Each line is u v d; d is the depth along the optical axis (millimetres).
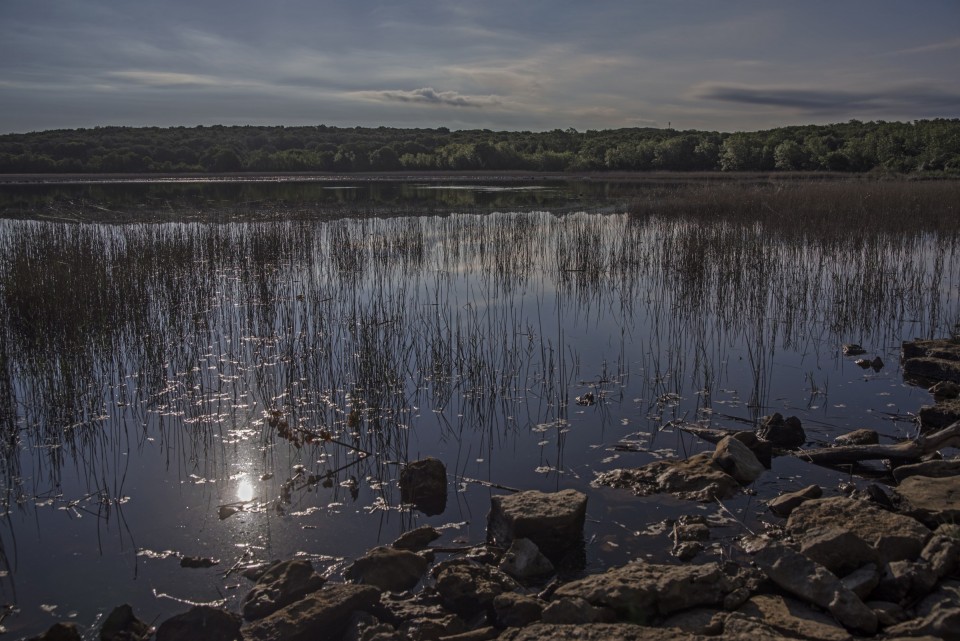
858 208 19062
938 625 3652
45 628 4098
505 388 7879
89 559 4789
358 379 8109
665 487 5602
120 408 7469
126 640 3893
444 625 3922
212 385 8117
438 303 11852
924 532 4496
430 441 6660
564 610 3881
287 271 14539
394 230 19484
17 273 11070
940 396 7449
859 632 3752
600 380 8117
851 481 5727
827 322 10445
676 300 11781
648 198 25562
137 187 38750
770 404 7398
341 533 5105
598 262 14820
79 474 6047
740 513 5246
